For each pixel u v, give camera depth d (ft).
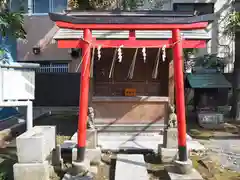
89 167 18.66
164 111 27.30
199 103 37.78
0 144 25.70
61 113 44.75
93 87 28.25
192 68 41.45
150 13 25.96
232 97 38.50
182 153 17.92
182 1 45.29
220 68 42.37
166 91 28.53
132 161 20.18
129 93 28.58
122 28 17.83
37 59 45.80
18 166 16.58
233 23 34.96
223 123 32.86
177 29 17.85
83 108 17.74
